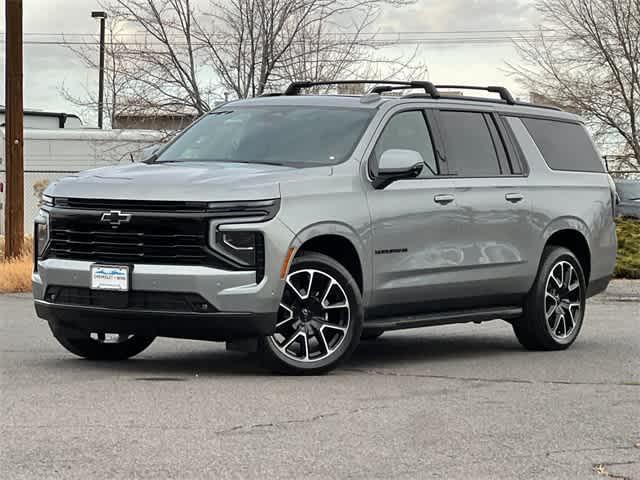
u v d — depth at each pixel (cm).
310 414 759
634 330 1342
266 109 1071
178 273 888
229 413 755
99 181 930
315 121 1033
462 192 1064
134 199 902
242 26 2498
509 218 1110
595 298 1775
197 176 920
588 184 1220
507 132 1147
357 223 962
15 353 1059
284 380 907
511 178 1126
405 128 1047
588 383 924
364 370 985
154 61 2461
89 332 947
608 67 3631
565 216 1173
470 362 1055
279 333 933
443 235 1043
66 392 824
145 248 899
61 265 926
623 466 634
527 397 848
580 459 648
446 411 784
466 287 1072
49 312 941
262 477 592
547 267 1149
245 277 893
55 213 933
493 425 738
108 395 815
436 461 636
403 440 686
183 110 2486
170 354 1074
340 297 950
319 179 949
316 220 930
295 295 930
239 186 902
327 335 955
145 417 736
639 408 807
